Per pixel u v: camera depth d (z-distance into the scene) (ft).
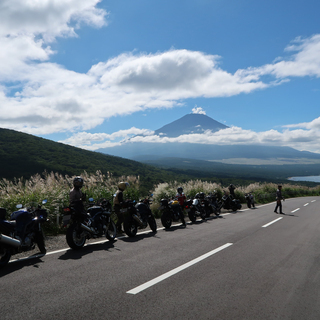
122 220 28.35
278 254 19.99
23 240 18.01
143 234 28.27
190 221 39.70
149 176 221.66
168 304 11.25
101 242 23.90
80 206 21.66
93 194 37.17
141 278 14.34
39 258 18.34
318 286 13.66
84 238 21.79
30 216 19.07
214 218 43.11
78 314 10.27
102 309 10.71
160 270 15.74
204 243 23.48
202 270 15.83
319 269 16.48
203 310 10.78
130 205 26.71
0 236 15.84
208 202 44.37
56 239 25.54
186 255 19.25
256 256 19.29
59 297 11.82
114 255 19.16
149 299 11.72
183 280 14.12
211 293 12.49
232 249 21.29
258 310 10.90
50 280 13.94
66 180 37.06
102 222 23.43
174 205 33.53
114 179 42.16
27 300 11.49
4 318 9.91
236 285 13.57
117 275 14.80
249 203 62.13
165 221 32.40
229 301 11.68
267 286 13.52
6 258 16.42
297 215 47.29
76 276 14.58
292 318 10.30
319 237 26.99
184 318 10.09
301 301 11.84
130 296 12.01
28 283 13.51
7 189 31.45
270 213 50.52
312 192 157.48
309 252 20.79
